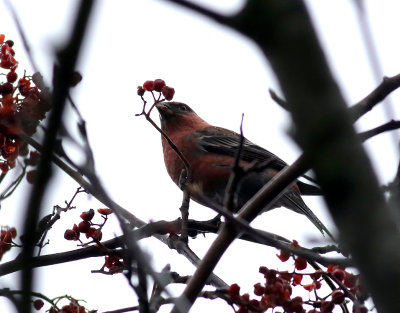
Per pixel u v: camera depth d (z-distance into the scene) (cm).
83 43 449
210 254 695
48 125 479
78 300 761
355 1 497
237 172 693
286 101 450
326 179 443
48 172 478
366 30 502
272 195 698
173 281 779
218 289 737
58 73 466
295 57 439
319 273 771
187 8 450
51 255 823
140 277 582
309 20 442
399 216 477
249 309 731
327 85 441
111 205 562
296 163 679
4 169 802
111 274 802
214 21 447
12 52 796
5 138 780
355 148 444
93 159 555
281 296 742
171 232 889
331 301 749
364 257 436
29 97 748
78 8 439
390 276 429
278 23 438
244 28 442
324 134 440
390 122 584
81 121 554
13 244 788
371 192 442
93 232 834
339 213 443
